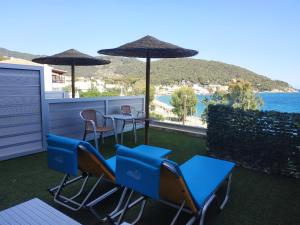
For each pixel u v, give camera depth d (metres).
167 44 4.07
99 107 5.58
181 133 6.21
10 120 4.04
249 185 3.30
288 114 3.58
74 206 2.58
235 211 2.60
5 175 3.35
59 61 6.45
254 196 2.96
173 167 1.80
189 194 1.97
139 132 6.39
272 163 3.76
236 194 3.01
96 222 2.32
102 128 4.85
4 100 3.93
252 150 3.93
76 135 5.14
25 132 4.26
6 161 3.93
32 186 3.01
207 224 2.34
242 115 4.01
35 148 4.42
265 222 2.41
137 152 1.96
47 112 4.54
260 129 3.84
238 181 3.43
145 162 1.88
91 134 5.45
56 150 2.31
